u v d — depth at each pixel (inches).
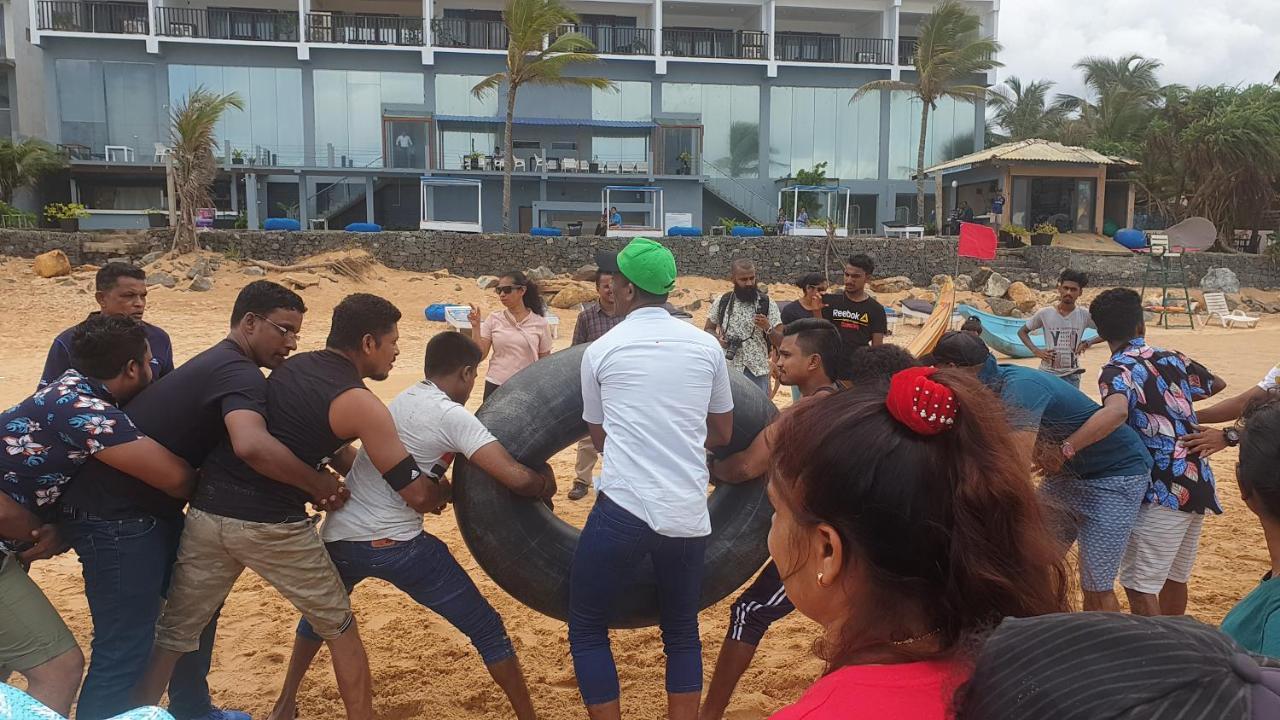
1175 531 152.8
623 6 1599.4
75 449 114.3
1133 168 1513.3
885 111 1612.9
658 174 1515.7
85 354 121.1
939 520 45.6
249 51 1443.2
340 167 1389.0
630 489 120.1
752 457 139.1
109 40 1400.1
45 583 206.7
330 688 157.3
